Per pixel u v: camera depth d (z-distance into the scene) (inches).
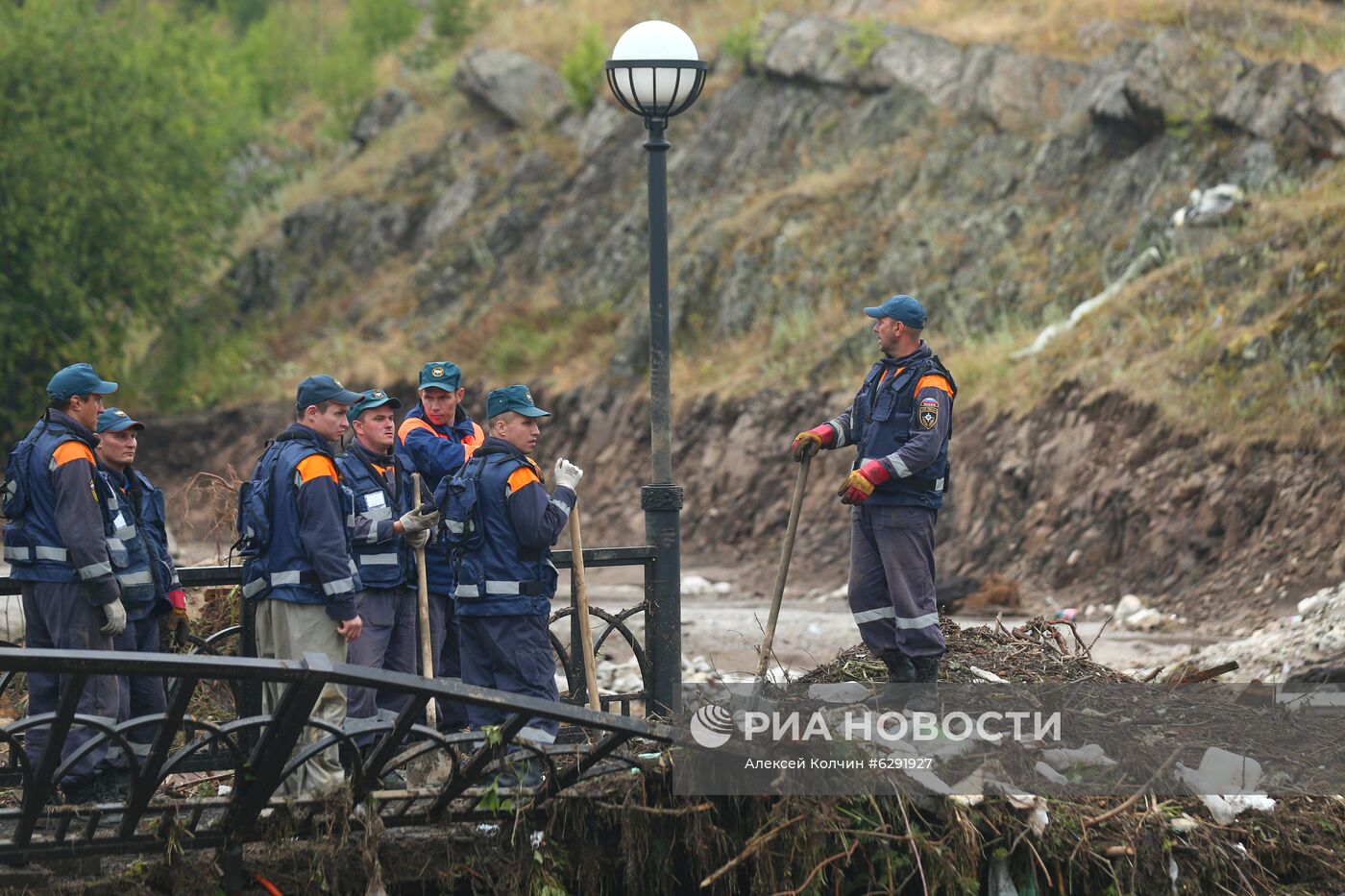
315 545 852.0
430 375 1053.2
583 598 999.0
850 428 1003.3
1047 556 2407.7
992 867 844.0
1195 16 3309.5
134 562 901.2
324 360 4419.3
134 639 902.4
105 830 816.9
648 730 824.3
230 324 4817.9
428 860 822.5
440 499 943.7
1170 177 2970.0
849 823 821.2
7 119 3976.4
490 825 854.5
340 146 5403.5
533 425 924.6
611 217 4217.5
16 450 879.7
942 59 3713.1
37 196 3971.5
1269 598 2010.3
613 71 1122.7
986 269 3166.8
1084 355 2669.8
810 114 3917.3
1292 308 2364.7
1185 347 2481.5
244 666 712.4
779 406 3152.1
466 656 928.3
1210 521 2197.3
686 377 3486.7
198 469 4249.5
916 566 954.1
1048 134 3348.9
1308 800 904.3
